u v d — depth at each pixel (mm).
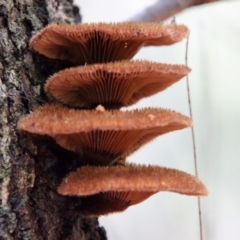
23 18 69
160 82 69
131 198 65
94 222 76
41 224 64
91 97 67
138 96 75
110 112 56
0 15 66
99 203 65
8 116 62
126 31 59
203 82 132
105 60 67
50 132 54
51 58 70
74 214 67
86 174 58
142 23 61
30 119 56
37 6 72
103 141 63
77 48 67
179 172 62
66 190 56
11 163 61
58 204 66
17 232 61
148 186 55
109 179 55
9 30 66
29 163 63
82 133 60
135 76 61
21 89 65
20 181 62
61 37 64
